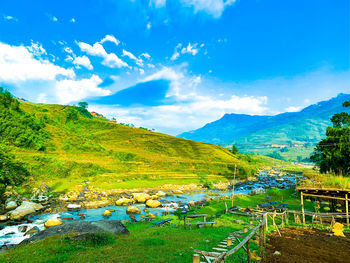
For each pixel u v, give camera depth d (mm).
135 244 13094
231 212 28625
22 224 26500
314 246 13531
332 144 46906
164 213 35844
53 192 47312
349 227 20000
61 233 14172
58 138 91438
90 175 67250
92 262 9898
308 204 34531
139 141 150750
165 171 94500
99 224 16078
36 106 159875
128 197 50625
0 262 10000
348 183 22297
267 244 14008
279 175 123000
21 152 63844
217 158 139875
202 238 15531
